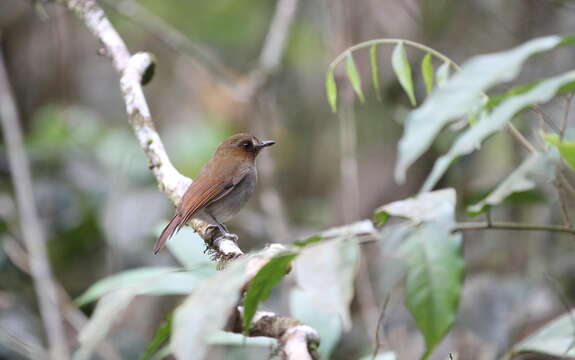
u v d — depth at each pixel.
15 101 15.05
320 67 15.91
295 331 4.20
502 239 10.83
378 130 13.74
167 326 4.17
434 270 3.22
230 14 15.61
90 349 3.17
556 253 9.91
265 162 12.62
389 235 3.35
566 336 5.22
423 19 12.75
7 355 10.07
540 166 4.48
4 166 12.62
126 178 11.91
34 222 10.47
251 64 14.48
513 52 3.20
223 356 9.42
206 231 7.61
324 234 3.38
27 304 11.24
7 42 15.06
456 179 11.40
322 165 16.09
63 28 15.14
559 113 9.70
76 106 14.70
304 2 15.45
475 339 9.63
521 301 9.45
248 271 3.46
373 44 5.62
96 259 12.12
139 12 12.24
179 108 15.37
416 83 12.41
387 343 9.70
